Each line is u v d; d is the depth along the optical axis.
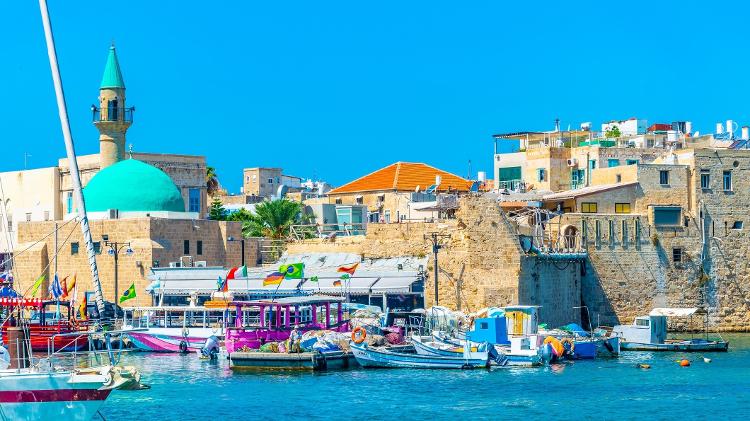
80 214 88.19
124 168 127.94
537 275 111.31
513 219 116.06
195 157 154.12
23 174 147.62
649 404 77.50
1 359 64.50
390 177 160.50
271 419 72.38
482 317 99.69
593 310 118.06
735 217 122.38
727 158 122.44
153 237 120.06
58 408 60.88
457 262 109.44
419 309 106.19
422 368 91.94
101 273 121.19
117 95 142.88
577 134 161.25
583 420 72.50
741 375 89.69
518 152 154.62
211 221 124.31
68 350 102.31
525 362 94.12
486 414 73.94
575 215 117.81
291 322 102.44
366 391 81.38
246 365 91.25
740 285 122.19
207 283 115.31
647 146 158.75
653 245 119.81
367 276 111.75
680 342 106.19
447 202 130.38
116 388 61.28
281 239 130.75
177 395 79.88
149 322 107.44
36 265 124.50
